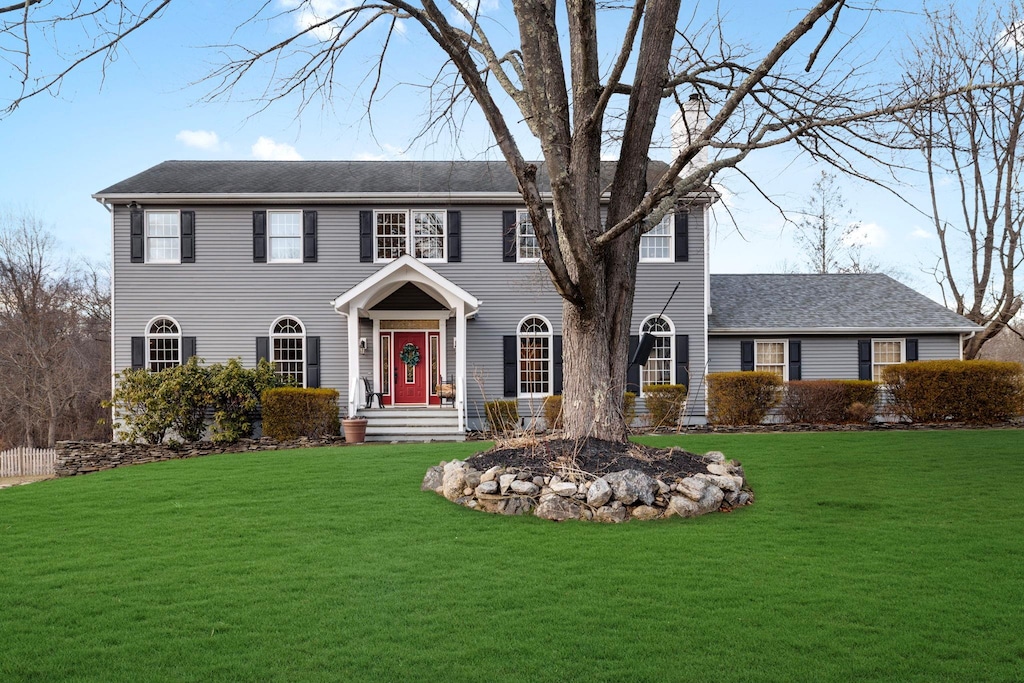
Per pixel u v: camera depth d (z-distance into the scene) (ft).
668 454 29.84
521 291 66.28
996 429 52.44
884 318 70.13
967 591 17.79
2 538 24.04
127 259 64.49
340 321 65.51
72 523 26.13
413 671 13.78
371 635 15.47
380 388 66.03
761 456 38.50
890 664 13.85
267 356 64.95
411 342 67.31
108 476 36.78
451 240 66.23
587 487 26.07
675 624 15.90
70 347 109.29
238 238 65.16
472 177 70.03
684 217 66.74
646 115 29.53
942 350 69.51
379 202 65.72
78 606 17.33
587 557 20.88
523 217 66.28
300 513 26.89
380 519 25.72
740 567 19.83
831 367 69.72
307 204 65.62
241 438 59.62
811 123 23.24
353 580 19.06
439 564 20.35
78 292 117.60
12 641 15.31
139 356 64.08
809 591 17.87
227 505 28.63
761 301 74.69
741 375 59.67
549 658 14.29
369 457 41.04
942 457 37.55
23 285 104.99
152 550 22.25
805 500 28.14
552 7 29.94
